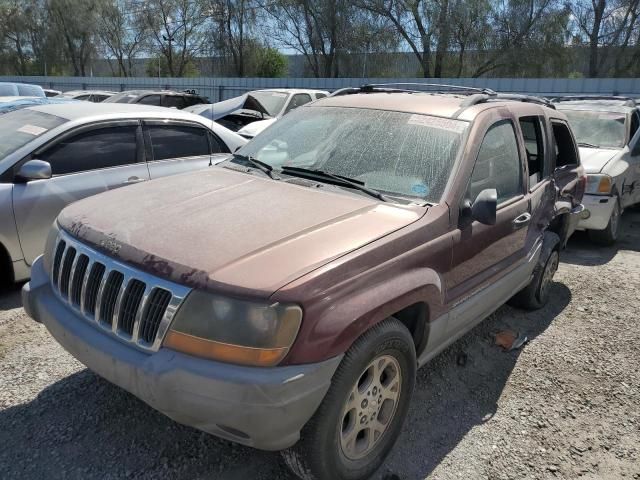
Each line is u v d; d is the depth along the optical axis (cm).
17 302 454
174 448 285
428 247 281
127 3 4109
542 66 2805
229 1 3459
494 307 382
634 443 316
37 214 464
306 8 3108
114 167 523
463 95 417
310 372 218
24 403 314
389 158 328
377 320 245
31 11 4378
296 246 240
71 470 266
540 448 306
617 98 993
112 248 247
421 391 355
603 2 2705
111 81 3127
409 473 279
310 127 376
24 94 1346
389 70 3061
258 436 217
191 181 331
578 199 525
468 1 2780
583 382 379
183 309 218
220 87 2670
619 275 616
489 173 352
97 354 240
